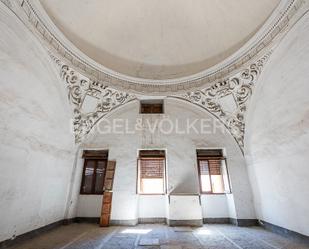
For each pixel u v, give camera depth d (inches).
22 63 150.9
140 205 238.1
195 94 261.4
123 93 261.0
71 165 236.4
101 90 244.4
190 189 233.5
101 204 240.7
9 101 138.6
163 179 249.8
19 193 150.3
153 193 244.4
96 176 252.8
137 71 267.0
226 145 250.5
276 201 184.4
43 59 177.0
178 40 251.1
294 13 147.3
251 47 198.2
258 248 134.4
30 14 150.3
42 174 181.0
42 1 166.6
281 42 166.7
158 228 201.9
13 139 142.9
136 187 235.0
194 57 256.8
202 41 243.6
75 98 227.3
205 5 220.7
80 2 194.9
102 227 207.3
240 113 237.8
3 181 133.7
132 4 224.2
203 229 197.3
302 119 149.8
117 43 244.1
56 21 186.5
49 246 140.2
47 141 188.5
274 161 186.1
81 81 224.7
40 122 176.2
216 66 234.8
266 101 197.8
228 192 235.3
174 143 254.1
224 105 249.8
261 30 179.6
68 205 224.7
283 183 173.8
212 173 252.2
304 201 148.6
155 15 237.5
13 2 132.9
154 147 252.2
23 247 137.9
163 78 268.7
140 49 255.8
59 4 181.3
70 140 233.6
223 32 227.1
